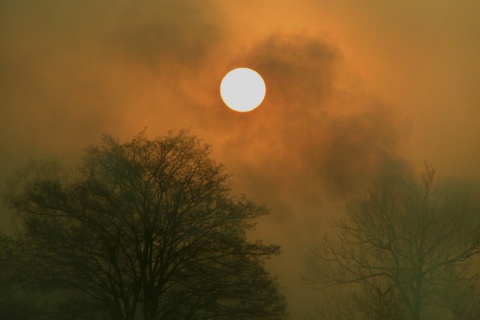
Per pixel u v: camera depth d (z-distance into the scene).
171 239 54.41
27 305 51.69
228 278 54.56
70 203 54.16
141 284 52.94
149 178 55.84
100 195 54.88
